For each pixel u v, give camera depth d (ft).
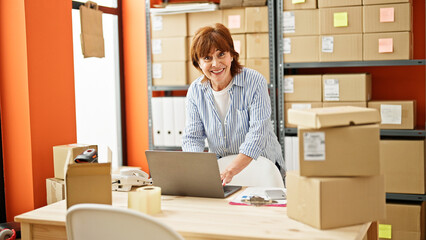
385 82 12.07
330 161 5.35
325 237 5.00
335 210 5.28
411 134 10.57
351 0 10.66
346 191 5.32
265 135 8.01
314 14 10.98
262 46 11.46
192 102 8.61
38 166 9.74
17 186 9.79
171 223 5.57
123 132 13.42
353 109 5.64
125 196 7.02
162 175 6.95
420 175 10.43
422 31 11.68
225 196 6.76
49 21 9.96
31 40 9.53
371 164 5.37
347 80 10.84
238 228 5.34
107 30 12.95
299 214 5.53
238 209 6.13
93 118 12.46
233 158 8.36
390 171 10.60
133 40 13.17
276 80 11.60
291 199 5.66
